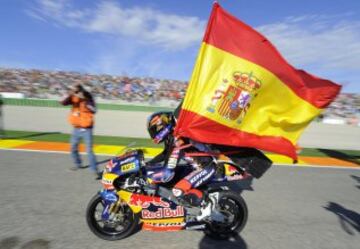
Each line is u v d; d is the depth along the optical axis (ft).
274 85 11.50
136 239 11.84
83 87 18.92
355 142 46.24
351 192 19.63
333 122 75.31
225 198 12.40
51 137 32.27
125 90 100.63
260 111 11.69
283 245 12.07
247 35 11.32
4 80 98.17
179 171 12.50
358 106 98.73
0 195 15.47
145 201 11.61
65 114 57.06
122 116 58.65
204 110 11.30
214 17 11.12
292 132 12.00
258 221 14.16
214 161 12.19
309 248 11.96
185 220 12.10
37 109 63.10
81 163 21.15
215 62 11.23
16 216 13.15
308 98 11.73
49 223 12.66
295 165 26.17
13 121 45.32
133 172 11.73
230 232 12.36
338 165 27.30
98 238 11.66
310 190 19.47
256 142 11.64
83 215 13.61
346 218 15.20
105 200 11.34
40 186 17.04
